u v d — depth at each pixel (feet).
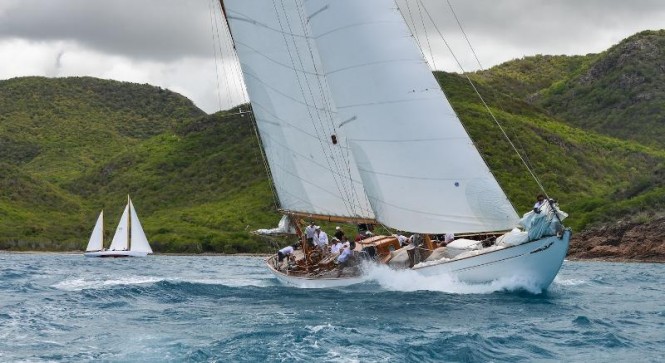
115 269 177.17
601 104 574.15
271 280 116.67
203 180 451.12
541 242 75.82
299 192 98.99
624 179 390.63
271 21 95.76
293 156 98.37
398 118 81.71
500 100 468.75
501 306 72.74
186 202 433.89
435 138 79.92
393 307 72.43
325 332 58.80
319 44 87.40
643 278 132.57
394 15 83.71
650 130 515.91
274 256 112.16
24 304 84.33
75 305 83.46
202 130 528.22
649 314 72.38
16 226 390.63
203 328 64.39
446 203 79.61
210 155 483.10
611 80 591.78
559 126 455.22
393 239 91.66
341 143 92.94
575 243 266.16
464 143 79.00
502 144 371.35
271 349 52.85
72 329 65.21
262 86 98.89
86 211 451.53
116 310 78.69
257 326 64.18
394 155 82.28
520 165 357.41
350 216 94.68
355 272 88.48
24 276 142.00
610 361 50.96
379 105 82.79
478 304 73.77
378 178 83.97
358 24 84.17
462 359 50.88
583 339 57.82
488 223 78.18
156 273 155.02
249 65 99.25
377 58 82.94
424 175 80.53
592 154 414.21
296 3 93.09
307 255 97.96
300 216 100.78
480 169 78.38
